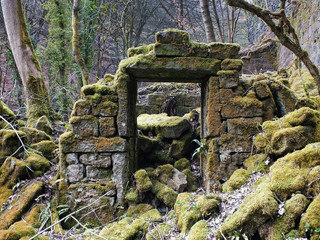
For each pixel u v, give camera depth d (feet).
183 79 12.39
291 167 7.40
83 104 11.08
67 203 10.72
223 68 11.06
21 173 11.08
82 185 10.86
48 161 12.71
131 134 11.83
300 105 11.34
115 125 11.12
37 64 18.78
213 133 11.05
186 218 8.20
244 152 10.80
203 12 18.92
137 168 13.38
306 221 6.00
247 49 34.17
